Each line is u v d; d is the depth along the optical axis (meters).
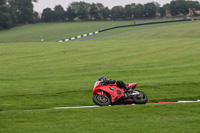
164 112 32.38
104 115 31.89
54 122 29.31
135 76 81.69
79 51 151.38
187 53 131.25
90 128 26.05
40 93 57.25
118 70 95.62
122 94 37.78
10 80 82.50
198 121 27.64
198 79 67.62
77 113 33.66
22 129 26.38
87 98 52.25
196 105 36.16
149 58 121.56
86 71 96.31
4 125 28.41
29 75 91.56
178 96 50.41
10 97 53.88
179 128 25.33
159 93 54.22
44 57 133.62
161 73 85.50
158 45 166.50
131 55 131.50
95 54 138.62
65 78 83.19
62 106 45.84
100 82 38.09
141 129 25.23
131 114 31.81
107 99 38.03
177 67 97.06
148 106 36.03
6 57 136.00
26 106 45.59
